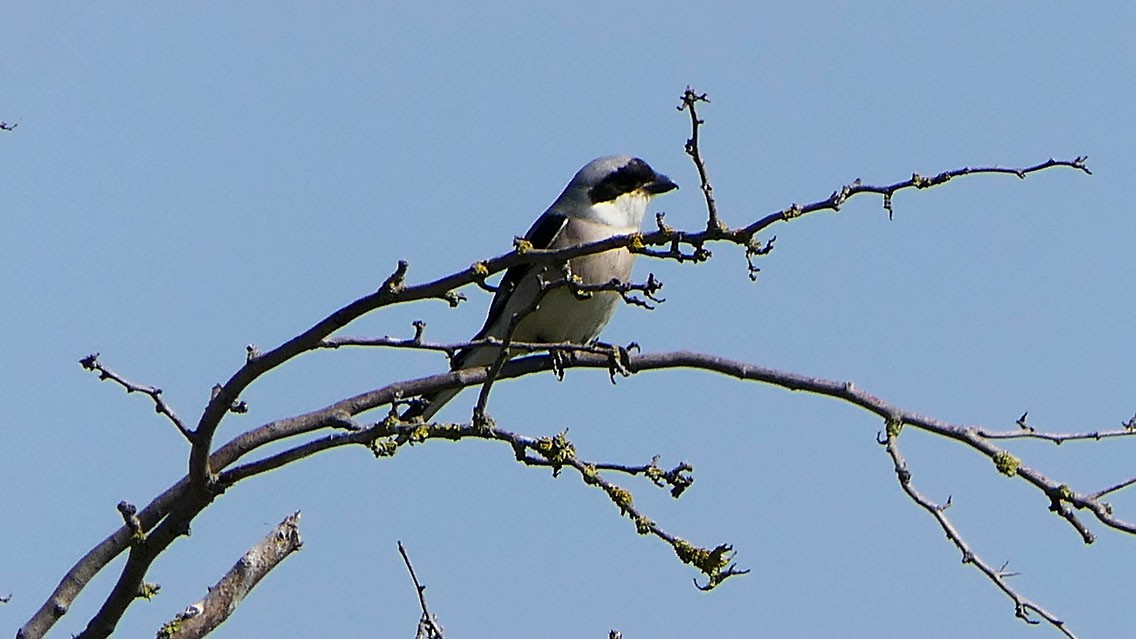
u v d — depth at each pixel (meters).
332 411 11.30
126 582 10.78
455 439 10.48
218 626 11.12
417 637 10.67
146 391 10.33
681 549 9.94
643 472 10.18
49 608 10.96
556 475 10.27
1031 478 10.62
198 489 10.50
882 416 10.86
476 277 9.91
